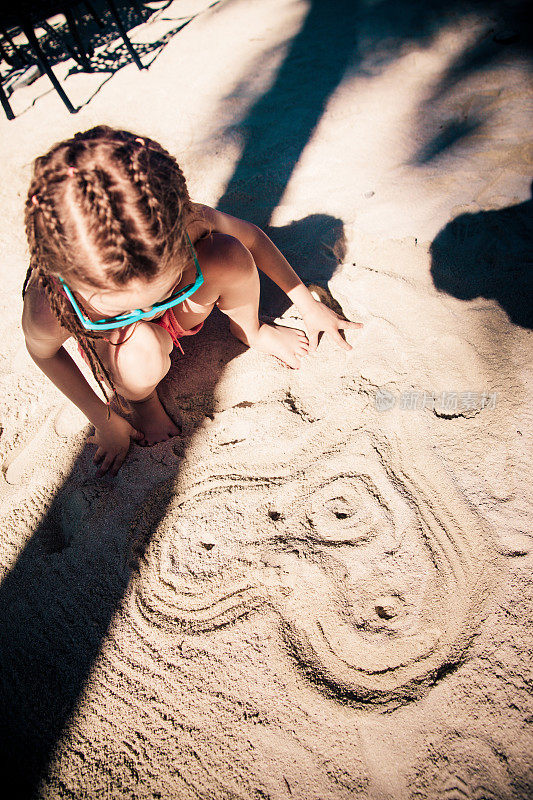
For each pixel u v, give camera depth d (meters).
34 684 1.22
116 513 1.46
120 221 0.79
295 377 1.65
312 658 1.17
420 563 1.25
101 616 1.29
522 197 2.04
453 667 1.11
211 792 1.04
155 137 2.96
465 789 0.99
